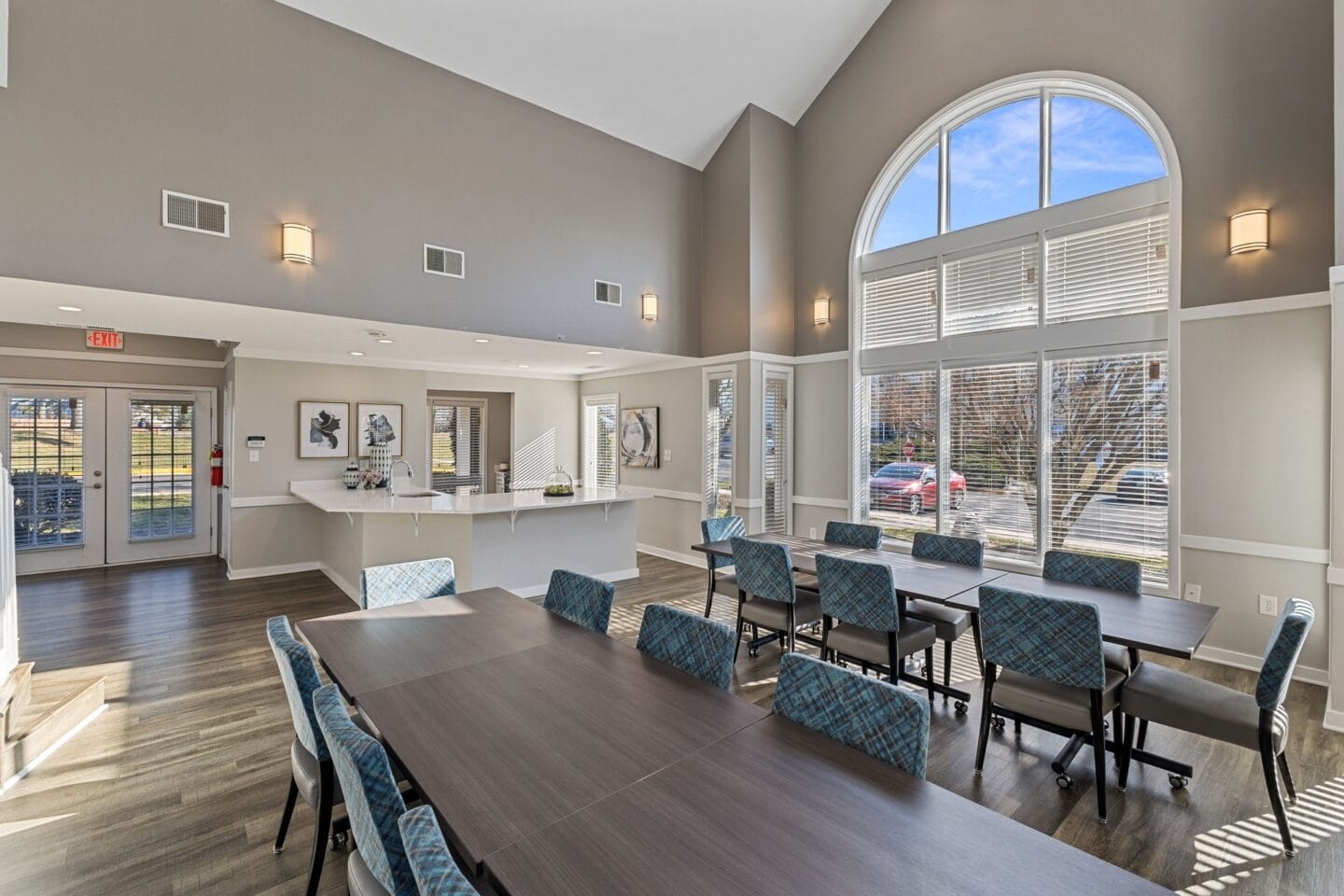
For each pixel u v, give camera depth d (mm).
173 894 1913
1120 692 2443
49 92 3318
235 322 4449
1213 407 3854
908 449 5555
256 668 3646
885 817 1198
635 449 7465
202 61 3766
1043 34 4645
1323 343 3492
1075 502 4523
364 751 1224
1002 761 2701
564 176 5445
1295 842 2150
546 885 1008
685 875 1031
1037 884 1016
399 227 4531
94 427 6230
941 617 3375
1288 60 3604
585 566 5676
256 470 5945
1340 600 2953
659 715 1628
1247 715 2168
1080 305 4516
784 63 5742
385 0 4277
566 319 5453
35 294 3578
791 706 1634
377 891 1341
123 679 3479
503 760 1396
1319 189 3508
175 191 3680
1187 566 3961
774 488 6273
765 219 6145
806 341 6328
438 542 5020
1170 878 1994
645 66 5301
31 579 5789
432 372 7336
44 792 2426
